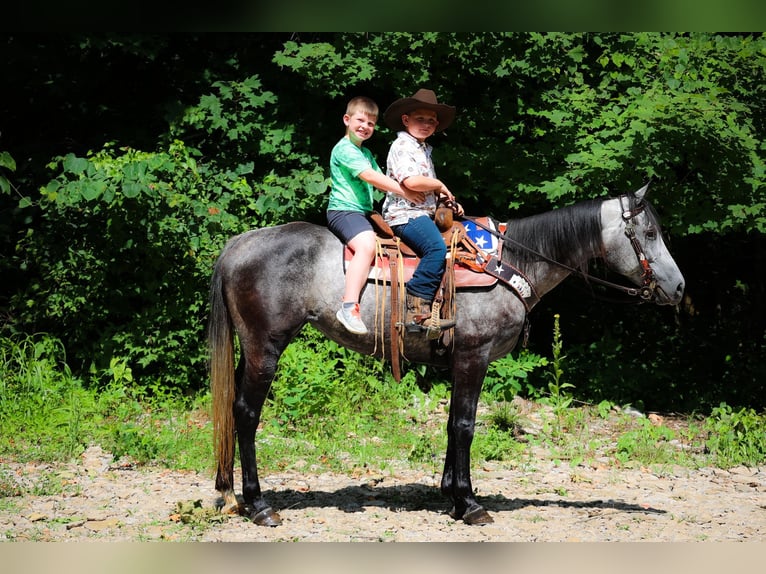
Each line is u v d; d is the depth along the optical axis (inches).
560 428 318.0
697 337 405.4
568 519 211.8
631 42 346.0
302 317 203.0
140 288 335.9
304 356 318.7
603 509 222.2
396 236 205.5
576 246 209.6
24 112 382.3
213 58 379.2
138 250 329.4
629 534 199.5
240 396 204.4
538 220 212.1
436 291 199.3
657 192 329.4
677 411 361.7
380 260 201.2
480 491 239.5
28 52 357.4
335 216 203.9
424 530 199.5
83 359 335.6
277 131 357.4
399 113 210.7
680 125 311.6
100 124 381.1
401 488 240.7
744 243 421.4
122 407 306.0
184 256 324.5
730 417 321.4
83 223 328.2
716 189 326.0
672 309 418.6
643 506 227.1
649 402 370.3
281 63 332.5
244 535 193.6
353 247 198.7
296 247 202.4
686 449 298.2
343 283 200.5
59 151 371.2
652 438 304.0
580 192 333.1
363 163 200.1
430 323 197.2
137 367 339.3
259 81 360.2
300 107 369.7
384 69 339.9
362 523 204.5
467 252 204.2
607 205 209.9
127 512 209.6
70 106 378.6
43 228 337.7
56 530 194.7
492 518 206.5
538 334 400.8
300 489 235.6
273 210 333.4
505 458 276.8
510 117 354.9
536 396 353.4
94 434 280.5
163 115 363.3
